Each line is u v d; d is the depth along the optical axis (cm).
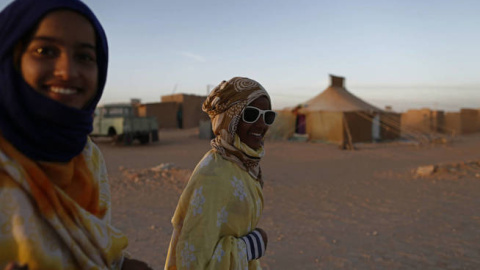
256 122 175
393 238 501
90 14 97
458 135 3466
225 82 178
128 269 116
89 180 107
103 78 108
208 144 2105
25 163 87
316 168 1229
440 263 413
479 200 721
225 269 147
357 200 743
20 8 87
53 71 89
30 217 85
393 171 1138
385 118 2491
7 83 85
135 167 1156
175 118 3850
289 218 606
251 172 179
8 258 82
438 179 961
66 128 92
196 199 153
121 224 558
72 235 93
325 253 445
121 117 1922
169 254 166
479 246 465
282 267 404
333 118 2250
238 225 160
